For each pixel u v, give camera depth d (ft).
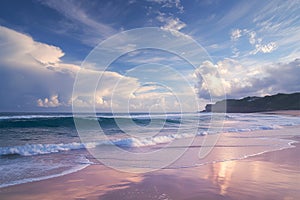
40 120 39.11
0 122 37.45
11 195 9.35
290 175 12.54
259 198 9.00
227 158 17.06
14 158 16.85
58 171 13.16
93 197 9.16
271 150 20.77
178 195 9.34
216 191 9.84
